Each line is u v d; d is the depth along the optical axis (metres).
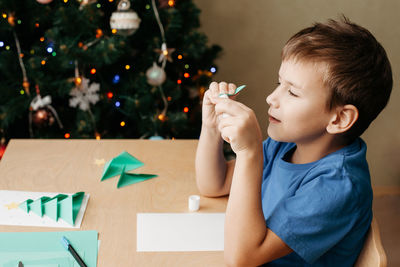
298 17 2.56
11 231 0.90
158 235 0.93
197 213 1.01
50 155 1.23
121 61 2.14
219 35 2.60
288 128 0.86
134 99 2.09
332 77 0.79
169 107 2.25
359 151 0.88
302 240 0.80
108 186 1.10
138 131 2.27
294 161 0.98
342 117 0.83
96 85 2.02
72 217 0.95
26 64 1.98
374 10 2.53
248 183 0.82
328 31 0.83
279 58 2.67
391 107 2.65
